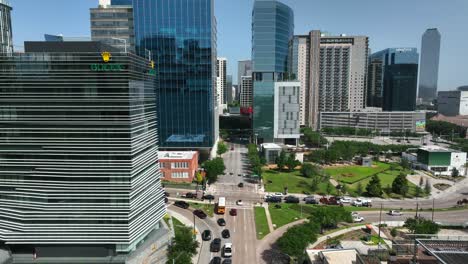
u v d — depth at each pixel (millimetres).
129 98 67062
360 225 96062
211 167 133125
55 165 67688
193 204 110000
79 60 66438
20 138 67312
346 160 184500
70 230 68125
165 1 155000
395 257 55250
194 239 80562
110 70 66562
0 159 67875
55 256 70500
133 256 69875
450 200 122875
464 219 103250
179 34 156375
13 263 69000
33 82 66625
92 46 70250
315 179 130625
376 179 125750
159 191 84312
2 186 68438
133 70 69500
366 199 120750
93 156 67875
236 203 111750
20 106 66938
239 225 93875
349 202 115688
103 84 66812
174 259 66688
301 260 69250
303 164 155500
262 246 81375
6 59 65812
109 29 170625
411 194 128750
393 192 129750
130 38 170750
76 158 68000
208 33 156375
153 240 77438
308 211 105062
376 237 87375
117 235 68500
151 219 77938
